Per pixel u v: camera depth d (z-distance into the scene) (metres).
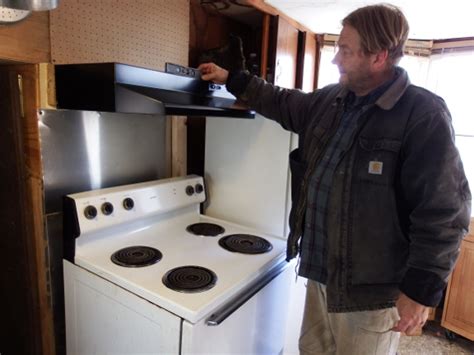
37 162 1.30
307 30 2.24
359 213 1.04
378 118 1.02
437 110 0.95
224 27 2.01
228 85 1.44
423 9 1.81
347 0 1.70
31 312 1.45
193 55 1.80
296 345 1.74
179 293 1.09
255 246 1.50
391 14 0.96
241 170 1.77
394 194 1.00
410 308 0.95
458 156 0.94
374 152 1.01
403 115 0.98
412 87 1.02
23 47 1.11
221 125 1.82
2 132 1.36
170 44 1.54
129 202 1.49
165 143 1.86
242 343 1.27
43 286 1.38
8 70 1.27
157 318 1.08
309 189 1.17
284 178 1.63
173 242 1.52
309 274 1.21
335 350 1.35
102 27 1.28
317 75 2.47
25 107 1.27
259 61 1.96
